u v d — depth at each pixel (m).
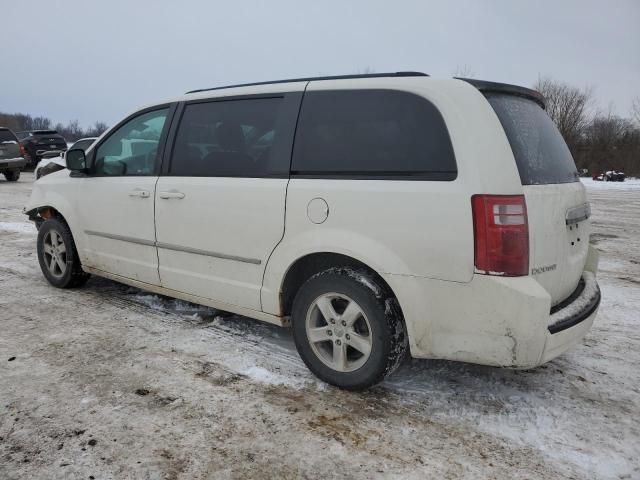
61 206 4.74
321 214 2.98
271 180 3.23
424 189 2.66
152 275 4.05
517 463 2.42
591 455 2.48
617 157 41.66
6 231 8.02
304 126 3.16
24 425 2.65
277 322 3.35
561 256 2.84
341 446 2.53
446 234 2.60
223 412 2.80
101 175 4.43
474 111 2.64
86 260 4.65
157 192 3.86
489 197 2.51
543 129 3.07
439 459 2.44
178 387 3.06
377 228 2.79
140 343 3.69
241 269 3.43
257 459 2.43
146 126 4.12
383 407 2.88
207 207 3.54
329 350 3.17
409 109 2.80
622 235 9.02
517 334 2.51
